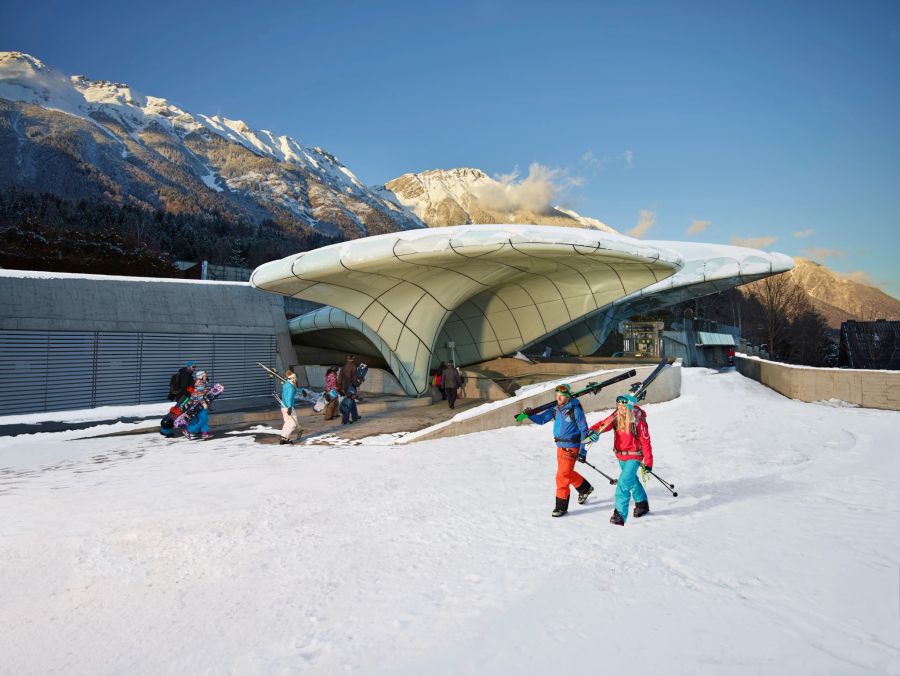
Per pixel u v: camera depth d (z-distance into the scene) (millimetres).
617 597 3299
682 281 26656
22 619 3480
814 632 2719
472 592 3533
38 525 5430
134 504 6234
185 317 18812
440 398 19359
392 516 5562
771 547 4066
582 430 5480
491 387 18641
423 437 10773
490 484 7008
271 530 5203
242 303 20672
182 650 3002
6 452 10398
